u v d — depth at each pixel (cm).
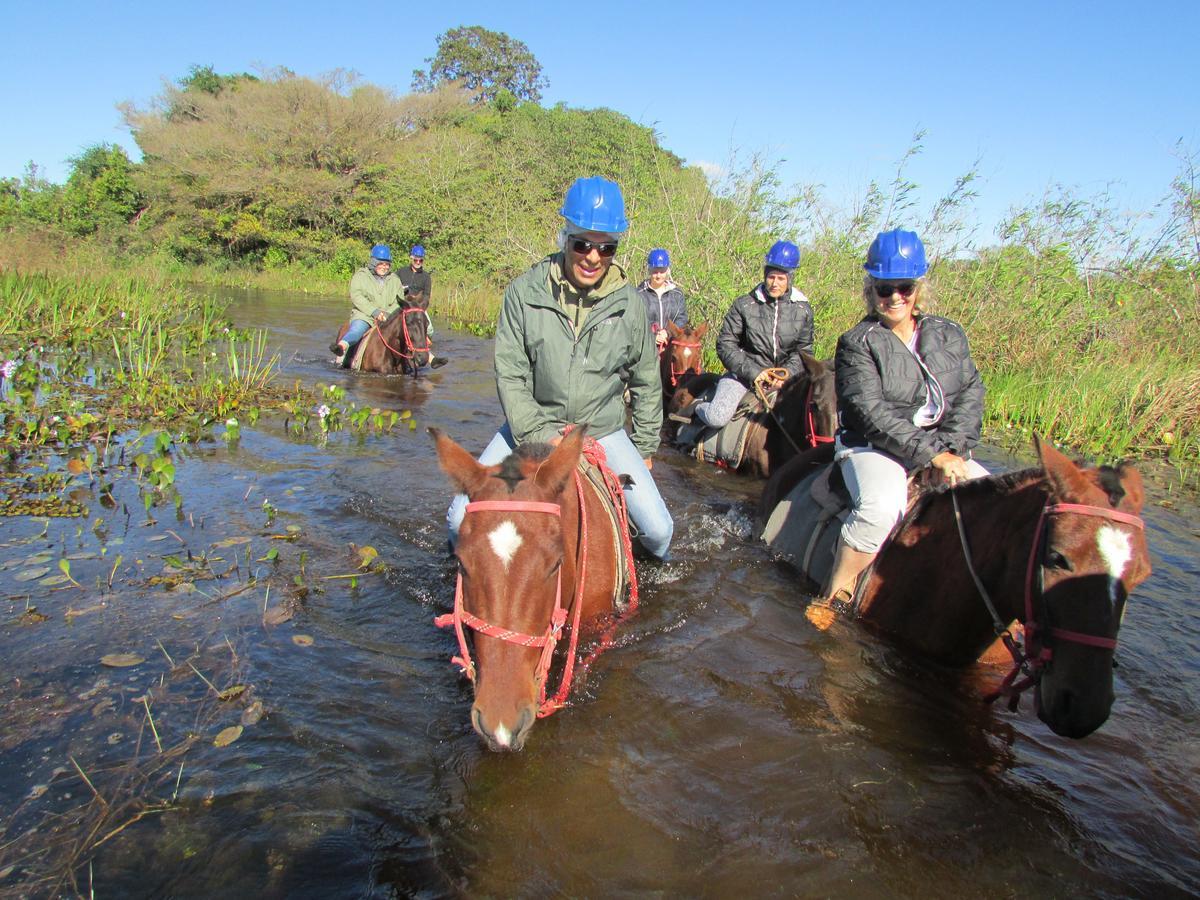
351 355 1263
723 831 269
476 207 2934
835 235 1230
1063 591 292
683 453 826
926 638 386
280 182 3622
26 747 289
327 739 303
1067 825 280
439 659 366
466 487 294
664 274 1100
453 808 273
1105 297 1175
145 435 708
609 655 377
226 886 235
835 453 467
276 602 411
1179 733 340
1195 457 855
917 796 291
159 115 4347
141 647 361
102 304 1573
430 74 6456
